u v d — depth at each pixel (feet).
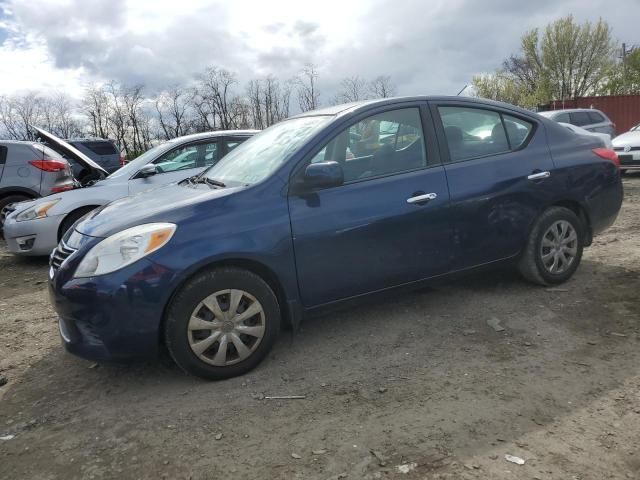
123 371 11.67
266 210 11.02
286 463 8.19
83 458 8.67
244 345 10.94
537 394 9.72
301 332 13.07
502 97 150.82
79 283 10.14
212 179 13.07
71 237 11.55
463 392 9.92
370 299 12.35
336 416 9.39
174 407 10.03
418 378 10.57
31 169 27.43
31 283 19.85
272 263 10.94
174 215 10.62
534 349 11.51
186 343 10.43
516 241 13.98
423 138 13.02
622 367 10.52
